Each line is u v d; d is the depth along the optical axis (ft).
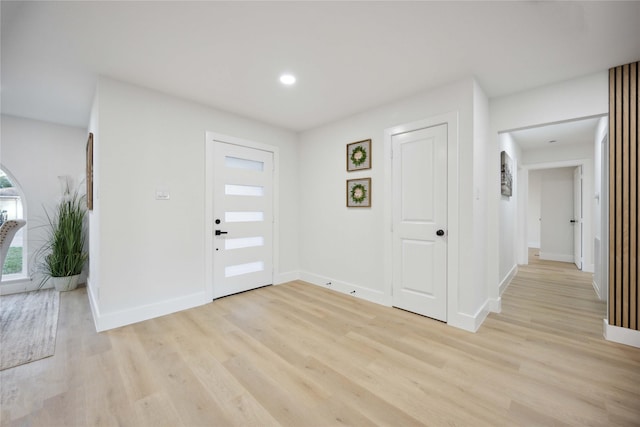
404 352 6.75
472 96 7.97
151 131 8.87
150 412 4.75
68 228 11.80
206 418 4.63
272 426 4.47
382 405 4.94
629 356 6.51
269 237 12.50
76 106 10.28
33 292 11.54
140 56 7.04
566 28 5.87
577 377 5.71
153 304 8.86
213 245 10.50
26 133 11.70
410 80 8.30
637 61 7.08
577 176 17.48
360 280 11.00
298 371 5.96
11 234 8.91
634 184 7.07
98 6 5.28
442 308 8.59
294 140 13.60
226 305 10.02
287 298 10.83
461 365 6.18
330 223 12.22
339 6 5.32
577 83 7.97
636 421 4.50
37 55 6.95
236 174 11.25
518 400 5.05
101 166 7.91
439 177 8.67
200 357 6.50
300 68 7.65
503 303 10.42
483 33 6.11
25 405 4.88
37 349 6.79
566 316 9.07
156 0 5.14
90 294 10.26
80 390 5.29
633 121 7.11
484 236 9.09
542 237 19.89
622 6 5.16
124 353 6.65
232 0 5.15
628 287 7.12
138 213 8.59
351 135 11.32
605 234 10.09
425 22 5.77
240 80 8.33
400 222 9.66
